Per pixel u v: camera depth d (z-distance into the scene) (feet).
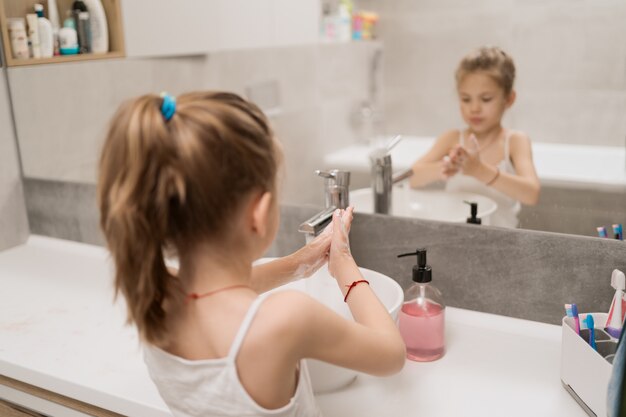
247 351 1.99
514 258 3.49
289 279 2.79
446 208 3.99
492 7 4.56
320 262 2.82
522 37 4.40
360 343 2.21
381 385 2.89
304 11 6.29
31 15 4.79
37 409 3.19
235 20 5.96
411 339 3.11
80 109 5.04
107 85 5.20
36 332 3.50
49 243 5.07
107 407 2.84
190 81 5.81
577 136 4.08
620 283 2.81
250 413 2.04
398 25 5.19
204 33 5.80
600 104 4.06
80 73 5.03
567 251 3.35
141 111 1.90
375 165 4.54
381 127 5.31
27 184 5.07
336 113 5.45
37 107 4.93
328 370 2.72
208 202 1.94
